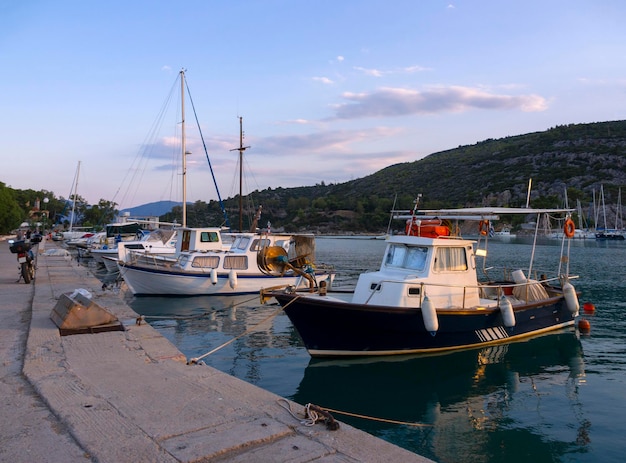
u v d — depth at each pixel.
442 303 12.46
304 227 121.50
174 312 18.45
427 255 12.63
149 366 7.58
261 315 17.81
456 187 132.62
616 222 97.88
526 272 30.94
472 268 13.14
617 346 13.19
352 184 174.25
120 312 13.52
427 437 7.79
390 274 12.92
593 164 125.81
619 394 9.70
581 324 14.92
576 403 9.23
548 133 161.25
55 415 5.45
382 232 113.00
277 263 17.31
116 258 33.81
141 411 5.50
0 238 66.81
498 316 12.96
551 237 83.75
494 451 7.30
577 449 7.34
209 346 13.16
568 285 14.67
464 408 9.02
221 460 4.32
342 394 9.70
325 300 11.42
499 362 11.74
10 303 14.23
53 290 17.19
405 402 9.31
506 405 9.16
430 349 12.33
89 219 104.19
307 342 11.88
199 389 6.35
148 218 49.09
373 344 11.87
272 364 11.52
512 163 139.25
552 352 12.59
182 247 25.33
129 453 4.39
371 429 8.09
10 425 5.16
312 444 4.65
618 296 22.30
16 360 7.96
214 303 20.28
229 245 27.94
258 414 5.41
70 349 8.55
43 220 92.94
